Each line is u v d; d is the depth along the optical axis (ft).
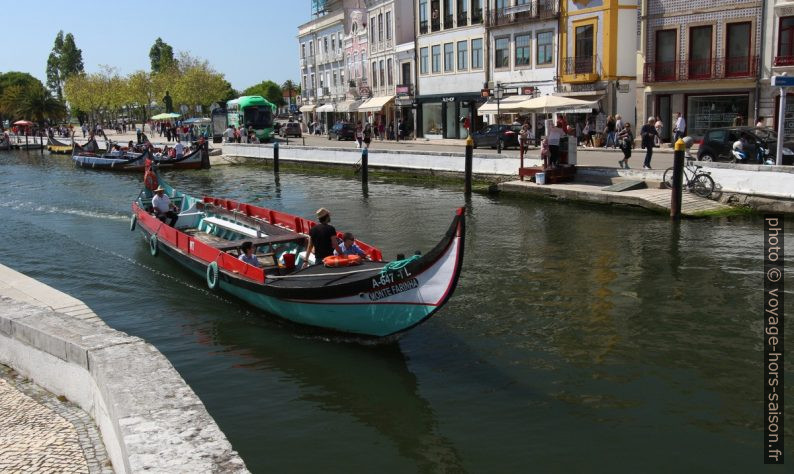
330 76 239.71
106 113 360.69
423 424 27.20
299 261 44.04
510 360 33.09
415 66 175.22
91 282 48.21
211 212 62.49
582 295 42.83
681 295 42.39
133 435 13.91
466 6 155.12
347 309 33.94
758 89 104.99
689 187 70.18
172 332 37.99
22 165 167.12
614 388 29.94
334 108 219.20
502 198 82.79
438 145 144.36
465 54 157.69
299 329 37.50
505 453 24.99
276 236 47.03
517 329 37.17
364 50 206.90
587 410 27.99
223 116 193.16
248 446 25.82
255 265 41.70
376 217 74.02
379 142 166.30
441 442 25.86
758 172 64.69
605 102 126.11
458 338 35.99
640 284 44.86
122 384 16.63
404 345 35.14
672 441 25.54
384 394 29.84
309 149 128.88
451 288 29.48
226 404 29.27
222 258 42.16
